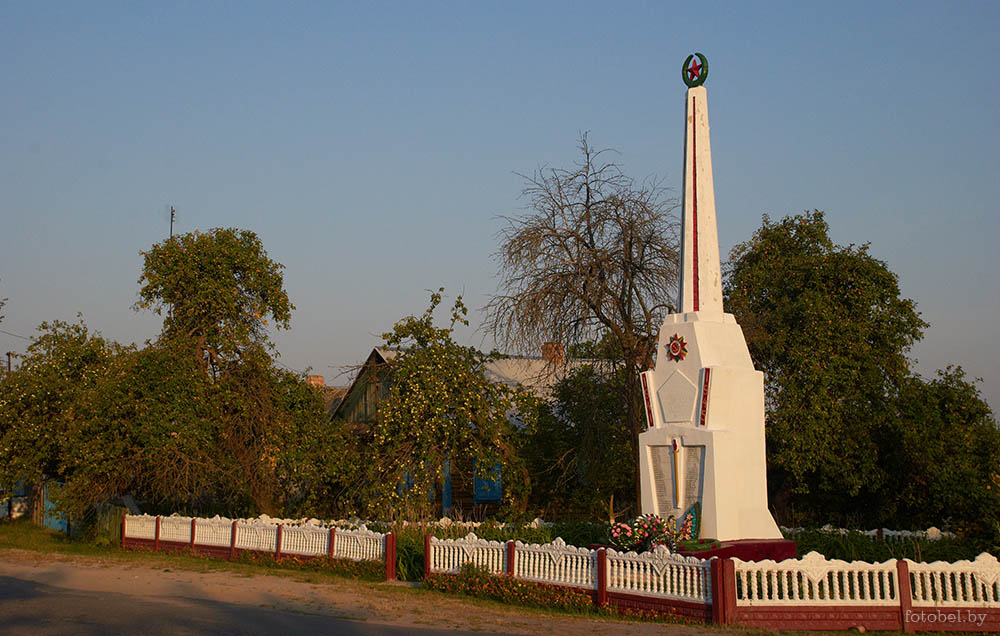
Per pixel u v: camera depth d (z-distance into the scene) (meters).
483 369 23.62
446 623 12.45
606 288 21.55
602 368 24.03
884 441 24.17
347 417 30.58
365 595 15.16
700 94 17.28
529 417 23.88
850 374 23.66
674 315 16.80
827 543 16.77
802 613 12.05
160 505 28.70
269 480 25.70
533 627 12.09
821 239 28.08
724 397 15.87
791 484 26.14
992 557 12.50
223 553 21.30
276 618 12.47
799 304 24.53
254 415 25.45
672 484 15.97
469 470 25.19
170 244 26.23
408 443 21.98
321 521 23.02
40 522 32.66
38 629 11.20
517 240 21.94
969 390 24.55
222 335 25.78
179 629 11.30
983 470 23.11
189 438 22.94
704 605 12.30
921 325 25.50
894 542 16.92
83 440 23.38
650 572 13.08
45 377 27.88
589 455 24.53
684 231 17.16
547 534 19.06
